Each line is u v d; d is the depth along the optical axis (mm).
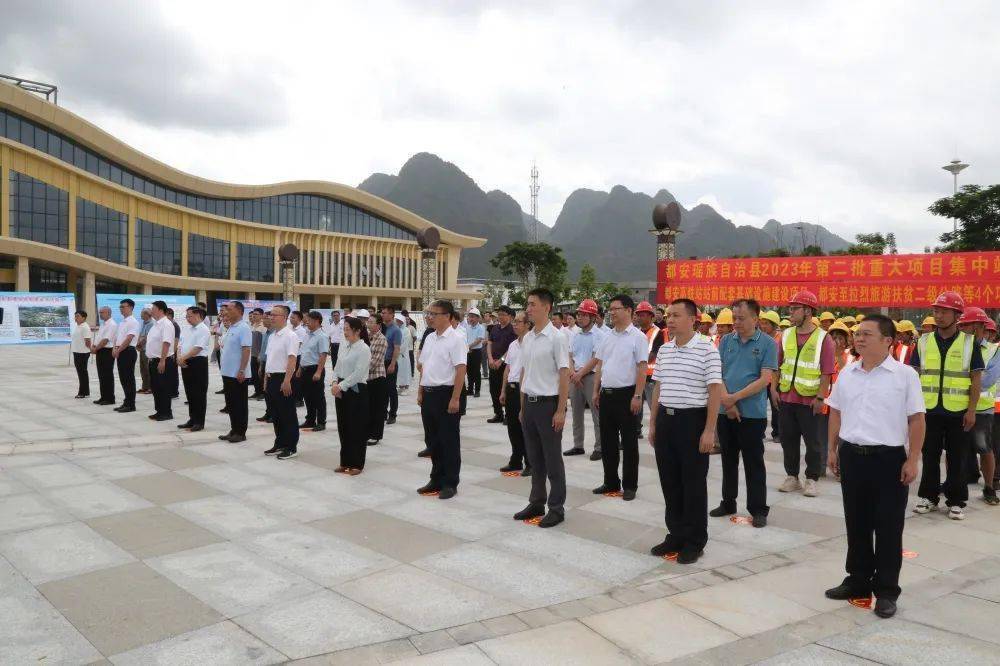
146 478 6547
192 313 9047
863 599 3834
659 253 15023
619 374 6062
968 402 5570
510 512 5613
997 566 4480
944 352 5738
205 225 59688
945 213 35469
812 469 6336
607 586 4035
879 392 3803
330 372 17531
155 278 54531
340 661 3084
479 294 77750
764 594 3939
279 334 7805
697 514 4512
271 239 64500
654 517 5520
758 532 5195
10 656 3104
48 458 7391
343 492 6168
